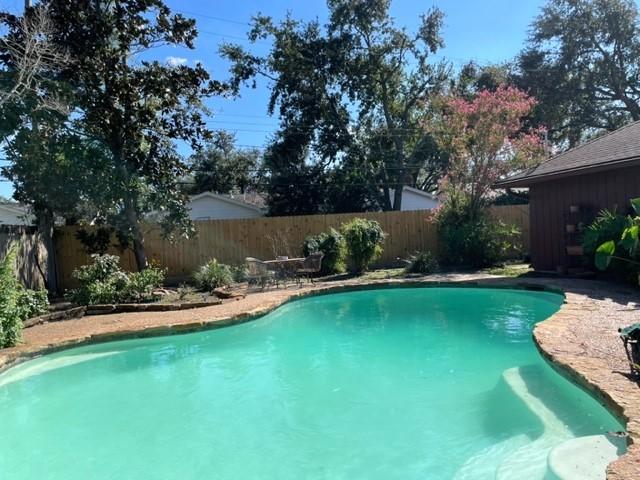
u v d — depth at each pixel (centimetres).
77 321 764
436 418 409
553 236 1133
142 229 1209
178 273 1310
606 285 854
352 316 844
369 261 1283
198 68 1159
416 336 689
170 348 664
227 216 2616
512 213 1485
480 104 1352
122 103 1081
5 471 348
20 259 972
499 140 1327
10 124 937
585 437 308
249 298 924
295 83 2453
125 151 1119
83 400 484
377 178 2641
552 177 1059
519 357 556
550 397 409
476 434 372
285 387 508
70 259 1210
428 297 968
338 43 2375
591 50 2433
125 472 343
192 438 394
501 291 964
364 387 497
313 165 2659
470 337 664
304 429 403
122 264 1259
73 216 1135
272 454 362
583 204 1044
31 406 470
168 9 1113
